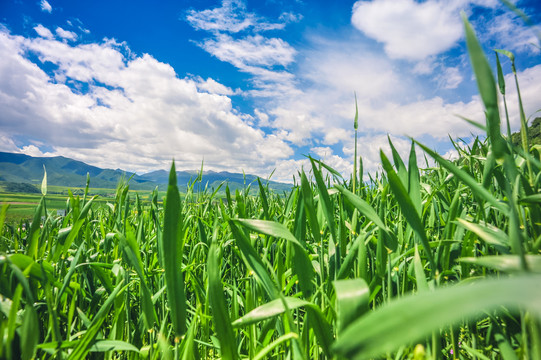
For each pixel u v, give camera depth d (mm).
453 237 1072
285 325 933
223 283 1360
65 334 1180
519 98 753
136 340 1176
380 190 1702
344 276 908
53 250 1334
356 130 1135
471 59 489
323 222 1501
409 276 1091
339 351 255
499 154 509
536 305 211
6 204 788
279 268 1092
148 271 1363
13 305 636
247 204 2137
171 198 634
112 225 2025
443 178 1782
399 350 802
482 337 1096
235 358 710
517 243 502
